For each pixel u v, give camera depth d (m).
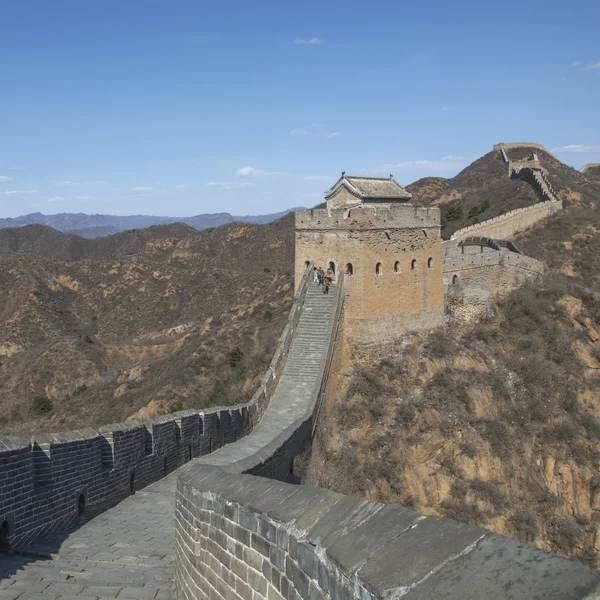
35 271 116.75
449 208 97.06
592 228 75.12
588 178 121.31
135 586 11.31
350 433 35.34
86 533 14.80
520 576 3.98
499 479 36.12
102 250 190.25
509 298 51.16
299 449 26.48
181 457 22.25
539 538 34.97
